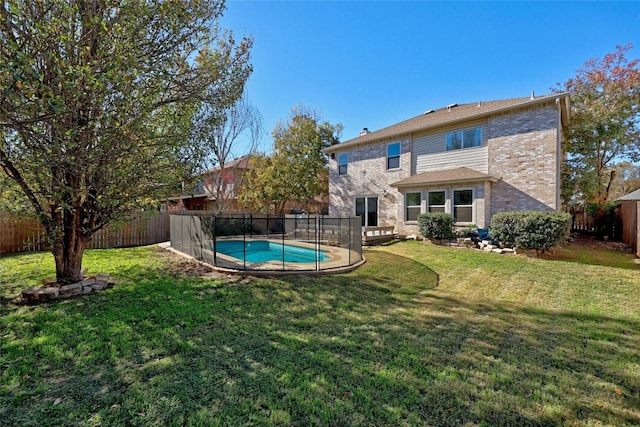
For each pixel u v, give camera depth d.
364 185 17.22
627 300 5.26
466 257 9.17
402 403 2.49
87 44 4.52
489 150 12.33
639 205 9.13
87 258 8.84
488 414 2.37
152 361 3.13
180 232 10.35
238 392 2.61
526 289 5.96
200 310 4.67
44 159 4.10
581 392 2.67
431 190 13.22
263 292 5.73
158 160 5.78
